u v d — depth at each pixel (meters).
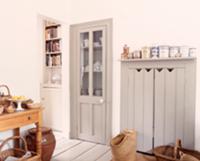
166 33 2.97
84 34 3.67
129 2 3.21
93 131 3.59
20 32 2.87
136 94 3.14
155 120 3.01
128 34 3.23
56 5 3.45
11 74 2.76
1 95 2.53
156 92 2.99
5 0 2.66
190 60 2.77
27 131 2.88
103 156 3.02
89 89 3.62
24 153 2.53
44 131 2.79
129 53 3.15
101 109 3.50
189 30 2.82
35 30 3.10
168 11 2.94
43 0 3.21
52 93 4.06
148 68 3.04
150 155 3.04
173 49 2.81
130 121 3.20
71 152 3.17
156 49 2.90
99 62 3.55
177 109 2.87
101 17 3.45
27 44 2.97
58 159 2.93
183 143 2.84
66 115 3.81
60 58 4.29
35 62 3.11
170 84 2.90
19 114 2.30
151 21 3.06
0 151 2.38
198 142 2.79
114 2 3.33
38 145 2.59
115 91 3.36
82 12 3.62
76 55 3.71
